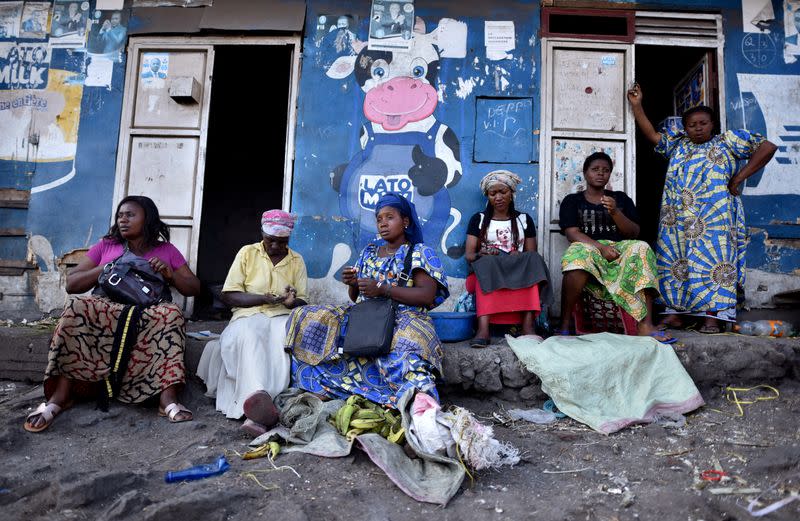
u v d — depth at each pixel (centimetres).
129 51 485
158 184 474
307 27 481
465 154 466
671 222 437
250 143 838
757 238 459
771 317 454
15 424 305
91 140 478
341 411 301
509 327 416
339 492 242
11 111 481
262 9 482
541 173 464
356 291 359
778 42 479
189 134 476
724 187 421
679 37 480
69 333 320
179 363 332
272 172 838
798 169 465
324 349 330
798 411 335
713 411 343
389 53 476
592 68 478
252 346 331
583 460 283
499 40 477
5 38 489
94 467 269
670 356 351
